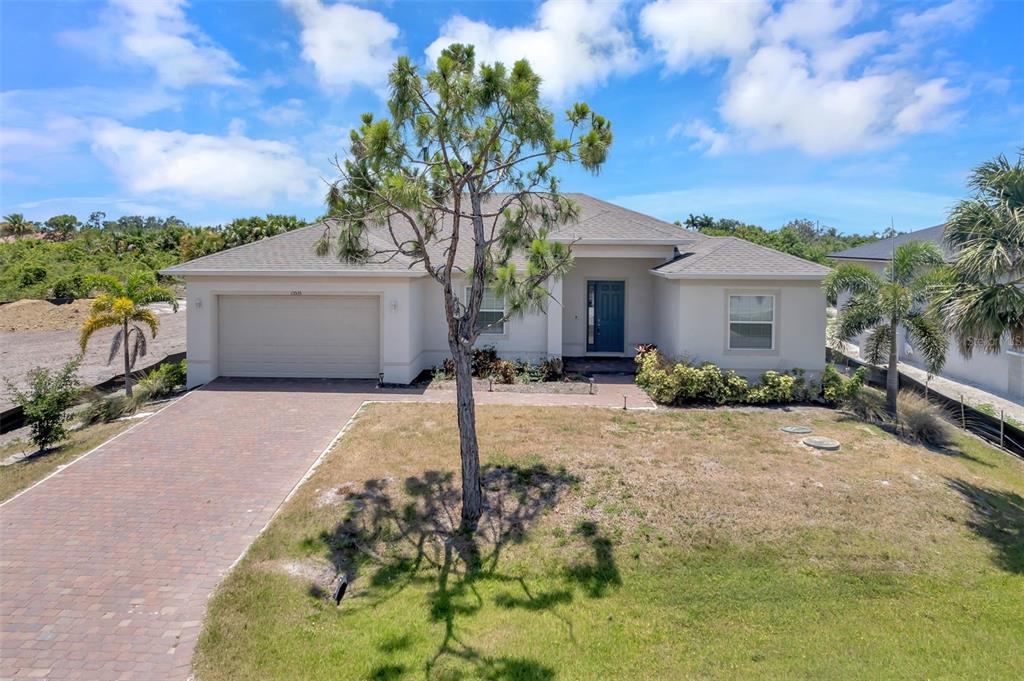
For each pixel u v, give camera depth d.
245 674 5.60
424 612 6.59
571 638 6.17
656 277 19.86
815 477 10.08
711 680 5.58
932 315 10.69
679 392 14.77
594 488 9.45
